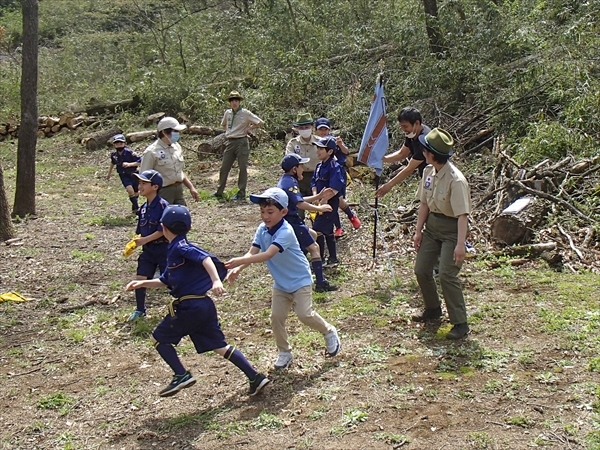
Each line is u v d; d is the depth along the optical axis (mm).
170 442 4695
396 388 5129
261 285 7777
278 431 4699
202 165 14766
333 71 15727
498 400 4852
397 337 6062
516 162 9805
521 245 8023
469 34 13930
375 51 16016
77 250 9352
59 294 7758
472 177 10633
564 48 11977
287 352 5633
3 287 7996
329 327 5645
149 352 6164
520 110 12078
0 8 31969
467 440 4379
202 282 5020
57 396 5410
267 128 16047
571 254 7715
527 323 6098
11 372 5910
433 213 6012
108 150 17016
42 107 20438
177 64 21266
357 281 7645
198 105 18078
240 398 5211
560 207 8570
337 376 5414
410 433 4520
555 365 5293
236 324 6688
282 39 18516
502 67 13125
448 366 5406
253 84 18078
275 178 13711
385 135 7699
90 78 23562
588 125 10711
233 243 9578
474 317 6297
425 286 6223
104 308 7293
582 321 6023
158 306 7254
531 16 13453
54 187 13820
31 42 11008
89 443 4766
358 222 8914
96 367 5938
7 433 4957
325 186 8133
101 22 31297
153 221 6617
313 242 7285
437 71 13625
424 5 14945
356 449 4379
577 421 4512
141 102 19578
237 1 25266
